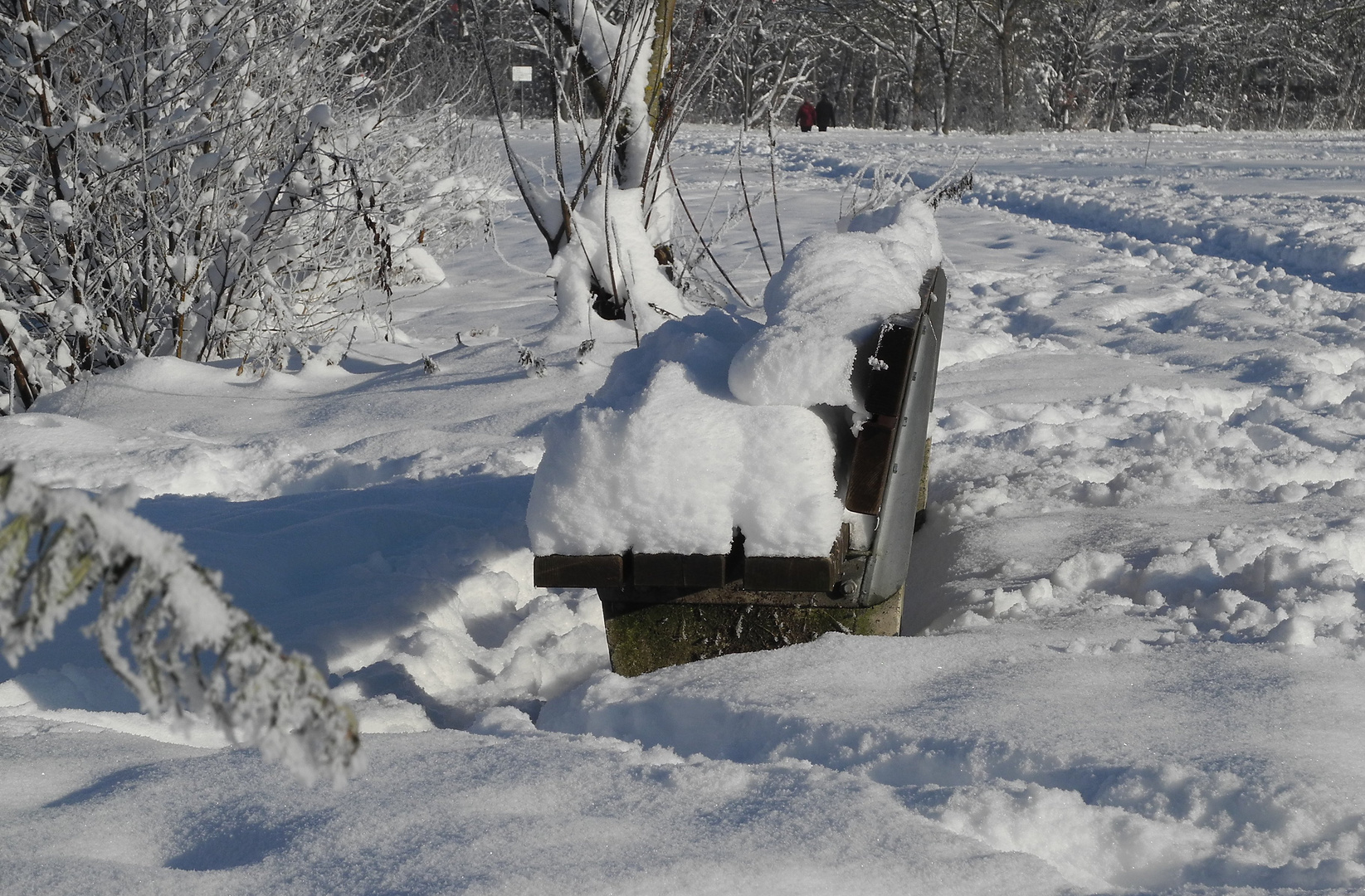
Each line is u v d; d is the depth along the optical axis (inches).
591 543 113.3
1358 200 553.9
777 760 99.1
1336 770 87.7
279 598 151.8
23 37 274.2
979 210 631.8
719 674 114.1
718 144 1106.1
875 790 87.1
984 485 185.5
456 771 91.5
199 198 291.9
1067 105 1984.5
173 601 32.6
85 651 130.5
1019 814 83.9
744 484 110.3
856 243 136.8
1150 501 172.7
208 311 305.4
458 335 308.7
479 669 136.3
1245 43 2046.0
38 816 85.1
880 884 75.0
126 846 82.4
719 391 117.7
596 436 112.2
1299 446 202.2
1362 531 150.8
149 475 208.7
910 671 112.6
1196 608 130.0
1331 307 336.2
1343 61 2107.5
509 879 74.0
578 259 311.3
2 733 102.6
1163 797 86.3
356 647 135.0
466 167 497.7
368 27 343.3
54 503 32.2
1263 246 453.4
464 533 171.5
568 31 308.5
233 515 183.6
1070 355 287.9
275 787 88.9
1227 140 1197.7
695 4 315.6
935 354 128.9
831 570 109.7
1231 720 97.3
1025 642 119.6
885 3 1895.9
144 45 283.0
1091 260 451.8
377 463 216.1
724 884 74.5
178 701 33.3
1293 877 77.1
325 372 293.4
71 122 274.5
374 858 77.5
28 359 281.9
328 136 295.7
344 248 327.3
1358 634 119.6
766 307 133.0
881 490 112.6
